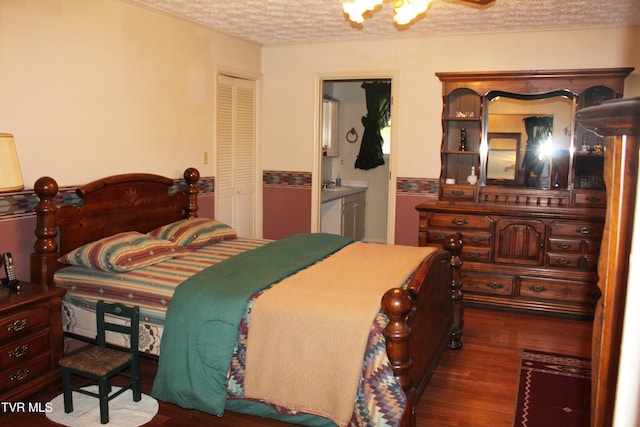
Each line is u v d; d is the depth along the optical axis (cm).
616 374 72
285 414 254
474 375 334
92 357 280
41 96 328
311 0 391
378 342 236
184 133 459
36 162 327
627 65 460
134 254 323
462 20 443
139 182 395
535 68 486
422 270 279
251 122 572
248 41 545
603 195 466
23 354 280
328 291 270
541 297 452
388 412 229
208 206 498
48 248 320
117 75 385
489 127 501
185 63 456
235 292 270
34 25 320
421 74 521
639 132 68
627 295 63
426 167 530
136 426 272
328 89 706
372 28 482
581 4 387
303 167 577
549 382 324
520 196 493
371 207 734
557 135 484
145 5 402
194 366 264
